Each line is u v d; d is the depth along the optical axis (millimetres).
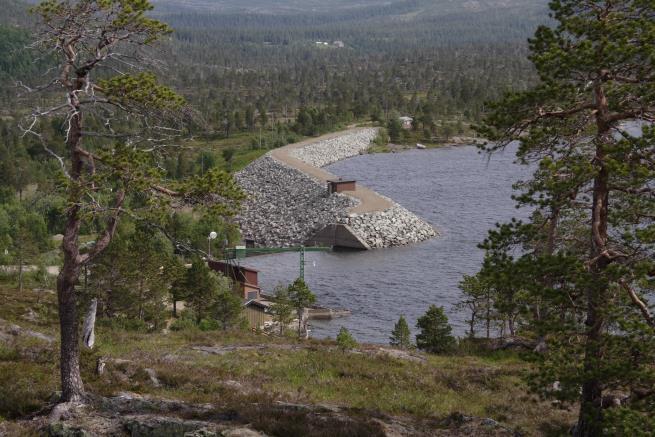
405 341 72000
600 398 22938
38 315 63125
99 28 23859
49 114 23328
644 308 21984
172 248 117875
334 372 37312
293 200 173250
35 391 26203
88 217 23188
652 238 21469
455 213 157375
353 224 145875
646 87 22641
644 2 23297
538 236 24688
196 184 24688
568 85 23703
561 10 24516
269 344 45281
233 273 100188
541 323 22969
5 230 127188
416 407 30938
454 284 109125
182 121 25266
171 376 30016
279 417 24391
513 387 36062
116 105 24578
